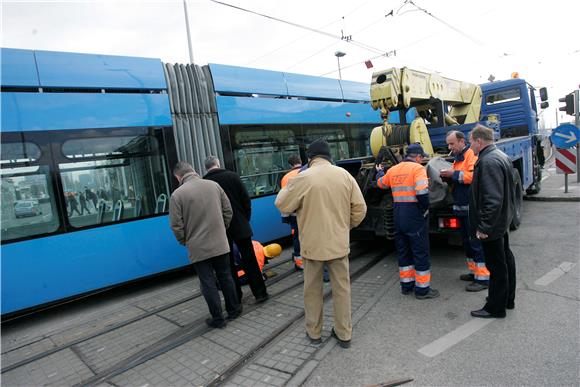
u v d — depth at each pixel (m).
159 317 4.45
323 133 8.27
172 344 3.68
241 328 3.90
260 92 7.04
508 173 3.51
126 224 5.21
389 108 6.02
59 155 4.75
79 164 4.89
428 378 2.74
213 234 3.87
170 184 5.63
